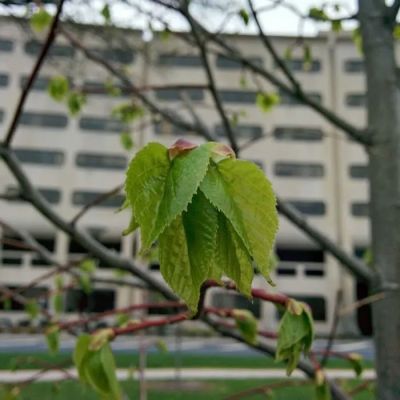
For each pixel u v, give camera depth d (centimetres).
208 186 60
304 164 3397
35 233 3188
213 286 95
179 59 2798
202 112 2766
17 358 331
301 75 3353
